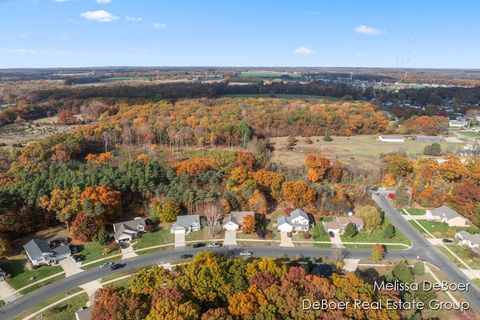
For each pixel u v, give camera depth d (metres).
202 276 49.91
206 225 83.88
